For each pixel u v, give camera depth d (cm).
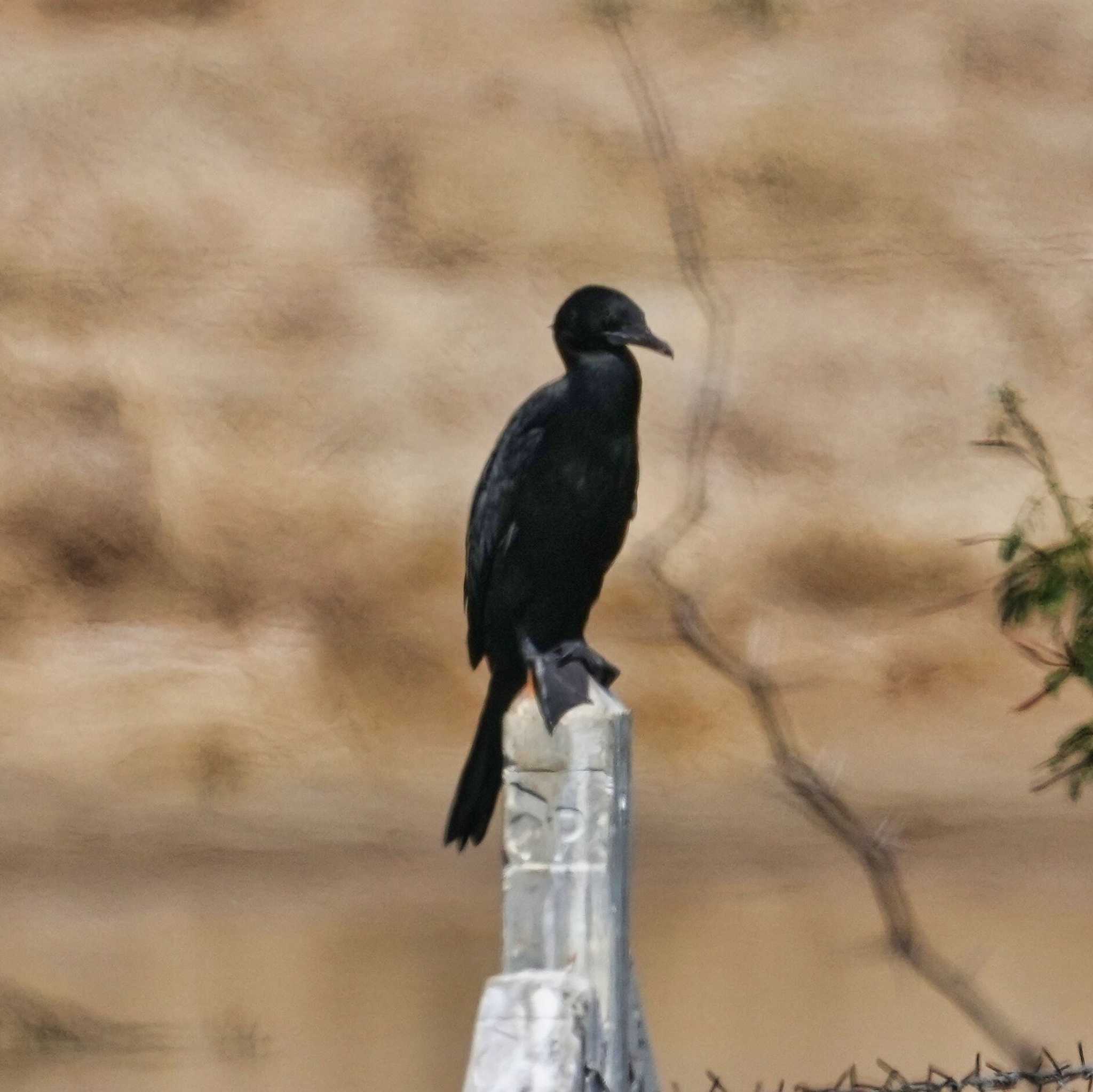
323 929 1400
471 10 2303
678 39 2258
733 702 1769
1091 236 2092
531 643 553
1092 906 1374
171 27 2316
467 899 1482
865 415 1973
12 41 2300
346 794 1734
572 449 588
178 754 1781
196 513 1969
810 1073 961
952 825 1585
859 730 1762
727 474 1923
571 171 2156
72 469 1991
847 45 2255
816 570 1877
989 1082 419
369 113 2228
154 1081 1071
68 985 1254
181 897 1477
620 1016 356
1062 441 1952
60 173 2195
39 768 1766
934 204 2130
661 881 1454
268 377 2053
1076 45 2252
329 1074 1077
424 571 1925
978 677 1827
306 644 1888
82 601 1942
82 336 2086
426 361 2053
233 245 2147
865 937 1268
